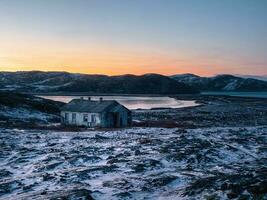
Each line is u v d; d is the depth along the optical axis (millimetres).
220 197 17234
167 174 25109
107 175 25719
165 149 35594
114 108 64188
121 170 27156
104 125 62781
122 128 59719
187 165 29438
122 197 19312
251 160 32594
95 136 47156
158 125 67188
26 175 26047
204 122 79312
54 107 95250
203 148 36438
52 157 31984
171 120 82375
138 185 22078
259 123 79562
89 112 63875
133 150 35438
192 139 43219
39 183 23312
